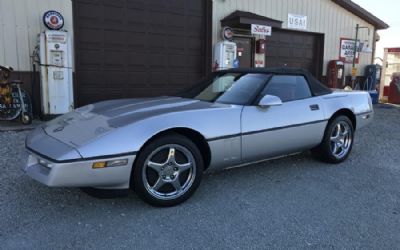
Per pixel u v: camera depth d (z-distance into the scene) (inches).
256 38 439.8
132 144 114.5
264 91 153.9
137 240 102.8
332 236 106.9
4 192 134.9
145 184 119.9
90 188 117.3
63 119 138.5
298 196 138.0
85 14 320.5
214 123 133.4
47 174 110.1
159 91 374.9
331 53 526.9
